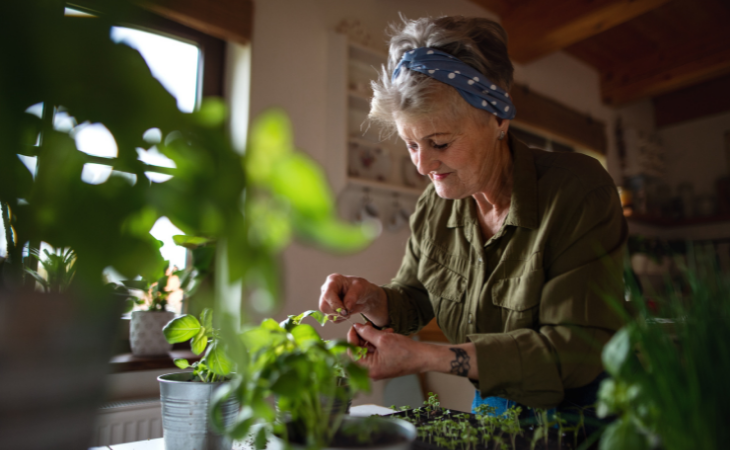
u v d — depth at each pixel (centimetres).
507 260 103
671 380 44
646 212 421
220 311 25
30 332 34
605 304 83
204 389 64
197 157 25
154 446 75
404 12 289
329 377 46
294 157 22
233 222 23
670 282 55
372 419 49
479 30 97
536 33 327
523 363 77
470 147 98
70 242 27
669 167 480
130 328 182
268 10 226
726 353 47
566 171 100
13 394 33
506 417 74
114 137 26
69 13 26
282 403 49
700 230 441
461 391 234
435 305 121
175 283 185
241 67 219
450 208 124
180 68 219
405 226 279
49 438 34
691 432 43
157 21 209
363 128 264
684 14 363
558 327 84
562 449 64
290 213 22
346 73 242
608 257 89
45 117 28
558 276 89
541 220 98
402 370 75
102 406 38
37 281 38
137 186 27
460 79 91
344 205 249
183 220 25
